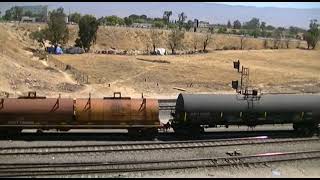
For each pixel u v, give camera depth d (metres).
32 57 76.50
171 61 96.50
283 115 38.28
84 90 56.69
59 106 34.94
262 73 84.56
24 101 34.91
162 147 33.44
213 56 114.25
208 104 36.62
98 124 35.47
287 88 69.69
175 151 33.06
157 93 60.81
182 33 136.88
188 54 122.12
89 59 90.56
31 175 26.88
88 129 38.34
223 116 37.06
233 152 33.34
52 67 70.62
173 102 52.94
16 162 29.16
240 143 35.78
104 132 38.12
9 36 87.94
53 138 35.28
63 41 119.44
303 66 103.56
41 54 82.19
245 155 32.81
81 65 82.19
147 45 163.75
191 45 173.38
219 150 34.00
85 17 125.81
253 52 130.50
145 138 36.28
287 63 108.06
